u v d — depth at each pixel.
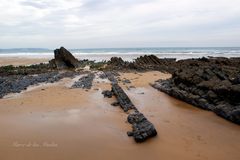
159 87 17.72
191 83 15.19
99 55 74.88
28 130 9.45
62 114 11.45
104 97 14.88
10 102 13.63
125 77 23.86
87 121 10.52
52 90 17.02
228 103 11.91
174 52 86.12
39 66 33.69
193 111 12.32
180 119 11.04
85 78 22.41
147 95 15.82
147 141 8.59
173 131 9.56
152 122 10.57
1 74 25.36
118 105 13.07
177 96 14.85
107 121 10.55
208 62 24.95
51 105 12.99
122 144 8.36
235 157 7.59
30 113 11.57
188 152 7.86
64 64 32.72
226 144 8.49
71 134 9.12
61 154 7.62
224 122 10.68
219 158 7.52
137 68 31.02
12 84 18.77
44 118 10.85
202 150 8.02
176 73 17.73
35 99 14.32
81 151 7.83
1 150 7.80
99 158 7.43
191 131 9.60
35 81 20.69
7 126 9.86
